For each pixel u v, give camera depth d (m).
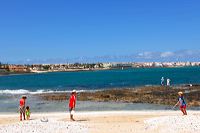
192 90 67.38
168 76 162.50
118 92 67.06
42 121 29.81
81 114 40.34
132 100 56.12
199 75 167.62
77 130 27.50
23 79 195.25
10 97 70.31
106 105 51.41
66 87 105.75
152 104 51.44
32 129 26.81
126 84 108.38
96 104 52.75
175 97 57.34
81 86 108.00
